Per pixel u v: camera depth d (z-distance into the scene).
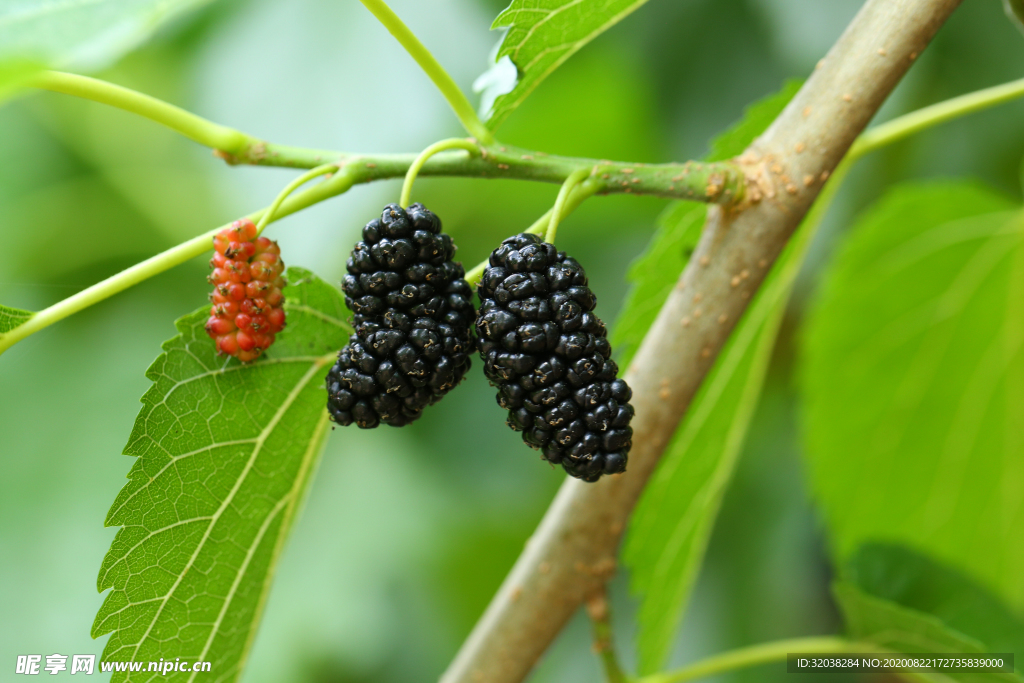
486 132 0.31
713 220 0.31
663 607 0.36
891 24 0.31
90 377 0.48
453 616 0.55
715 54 0.45
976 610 0.35
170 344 0.31
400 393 0.30
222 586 0.32
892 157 0.45
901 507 0.41
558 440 0.30
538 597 0.33
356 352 0.30
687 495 0.35
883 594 0.35
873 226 0.37
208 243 0.31
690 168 0.31
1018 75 0.42
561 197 0.30
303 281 0.31
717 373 0.35
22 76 0.27
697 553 0.36
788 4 0.41
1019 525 0.40
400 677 0.53
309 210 0.42
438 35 0.44
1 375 0.48
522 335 0.30
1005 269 0.37
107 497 0.46
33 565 0.44
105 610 0.31
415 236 0.30
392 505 0.50
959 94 0.44
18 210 0.50
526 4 0.30
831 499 0.41
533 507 0.54
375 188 0.43
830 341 0.38
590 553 0.32
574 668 0.57
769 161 0.31
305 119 0.44
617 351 0.36
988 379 0.38
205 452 0.31
